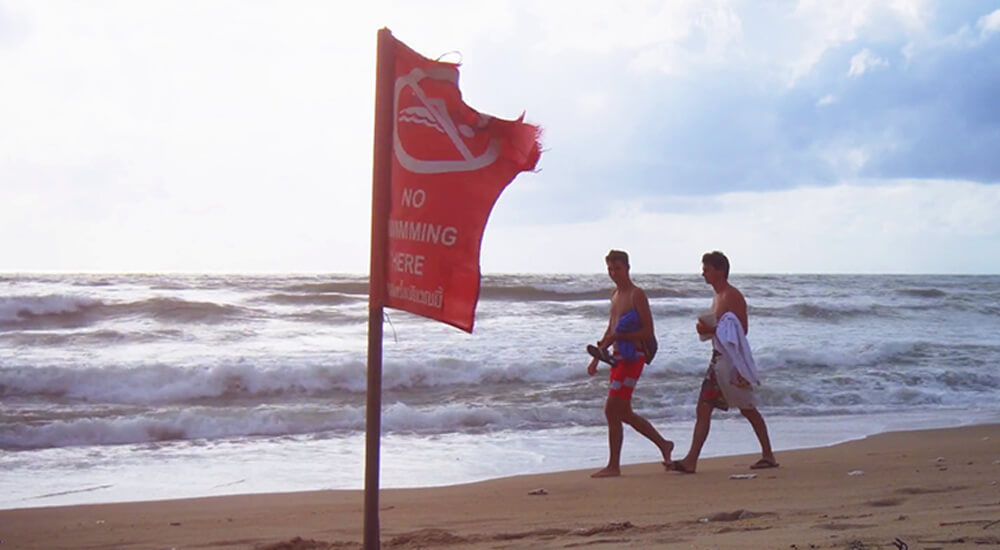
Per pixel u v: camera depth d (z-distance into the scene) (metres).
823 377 16.05
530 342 19.81
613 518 5.82
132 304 22.41
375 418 3.31
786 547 4.05
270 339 20.16
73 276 36.19
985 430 11.12
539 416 12.31
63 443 10.65
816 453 9.19
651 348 8.11
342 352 17.80
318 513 6.49
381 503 6.83
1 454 9.91
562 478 8.06
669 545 4.38
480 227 3.19
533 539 5.09
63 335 18.94
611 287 33.34
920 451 9.16
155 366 14.05
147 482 8.31
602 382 15.28
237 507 6.82
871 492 6.43
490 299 32.75
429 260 3.23
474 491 7.37
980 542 3.91
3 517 6.46
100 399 13.46
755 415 8.20
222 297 27.64
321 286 32.41
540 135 3.21
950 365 17.80
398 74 3.33
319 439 10.90
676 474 7.95
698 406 8.21
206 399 13.70
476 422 12.00
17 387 13.55
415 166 3.28
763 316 28.34
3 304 21.36
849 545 3.98
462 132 3.25
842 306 28.73
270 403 13.42
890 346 19.33
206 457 9.70
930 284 49.41
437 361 15.37
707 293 35.00
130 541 5.61
